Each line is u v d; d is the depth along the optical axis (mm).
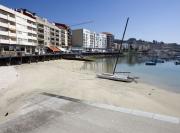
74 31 166750
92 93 18375
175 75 40312
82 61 79875
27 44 83250
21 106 11086
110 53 159500
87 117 8531
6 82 22531
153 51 179875
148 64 76062
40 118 8531
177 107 16125
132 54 187125
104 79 29328
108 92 19438
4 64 47688
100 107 9812
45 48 104250
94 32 185750
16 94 16062
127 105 15336
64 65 58750
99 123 7914
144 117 8469
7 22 68500
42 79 26156
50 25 112875
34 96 12539
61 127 7602
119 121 8086
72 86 21328
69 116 8688
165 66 68500
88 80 27391
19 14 76125
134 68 59156
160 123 7879
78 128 7508
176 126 7617
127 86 24781
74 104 10391
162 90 23688
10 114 10258
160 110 14898
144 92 21531
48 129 7449
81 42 164375
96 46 190000
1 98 14883
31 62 61031
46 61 70188
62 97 11828
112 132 7164
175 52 155625
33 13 99438
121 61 99312
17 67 43750
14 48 73625
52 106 10172
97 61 90812
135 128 7449
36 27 93625
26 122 8117
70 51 124312
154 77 36562
